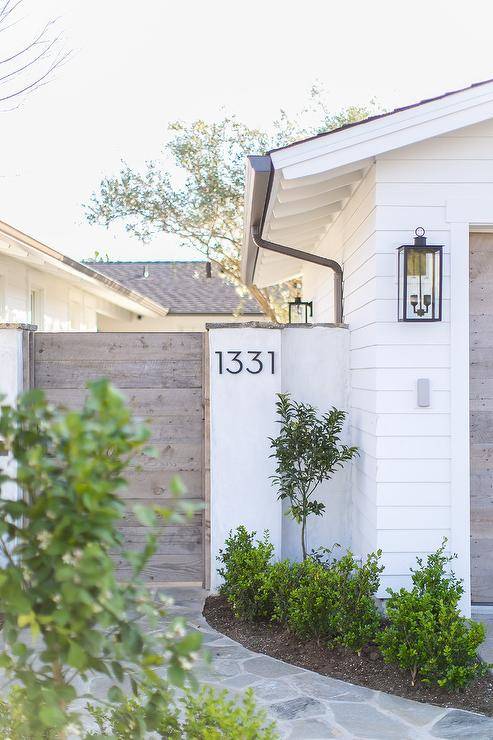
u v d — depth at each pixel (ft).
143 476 21.50
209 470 21.35
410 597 15.37
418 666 14.96
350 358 22.11
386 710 13.97
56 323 43.86
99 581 6.91
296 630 17.33
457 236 18.22
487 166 18.26
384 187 18.25
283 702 14.29
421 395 18.11
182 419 21.57
